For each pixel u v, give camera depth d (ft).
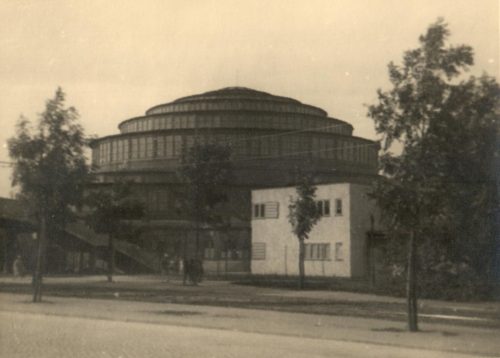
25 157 90.43
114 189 170.40
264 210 205.77
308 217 143.84
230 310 79.97
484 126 57.82
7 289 122.01
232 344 49.78
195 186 173.68
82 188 95.61
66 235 212.23
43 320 67.36
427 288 106.01
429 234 60.29
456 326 64.23
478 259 94.48
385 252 64.49
